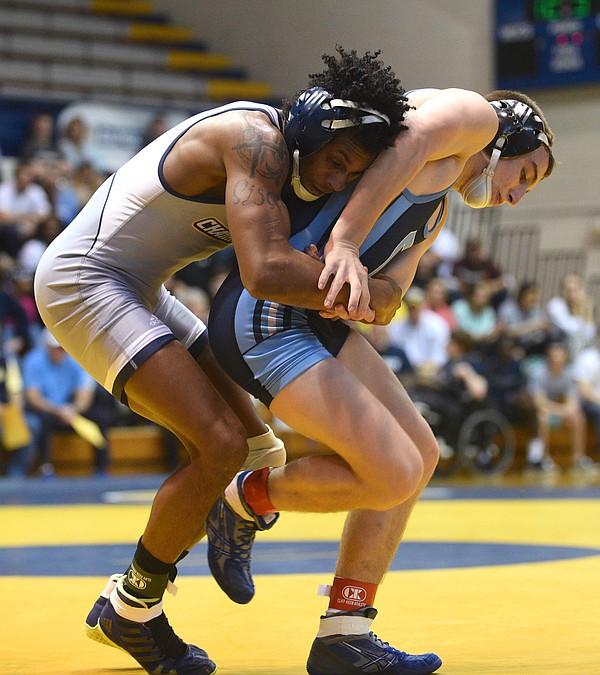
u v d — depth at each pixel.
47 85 33.41
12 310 23.48
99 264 5.95
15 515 15.50
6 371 22.47
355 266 5.46
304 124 5.48
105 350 5.82
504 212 33.19
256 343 5.71
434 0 33.91
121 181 6.04
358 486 5.61
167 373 5.65
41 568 10.02
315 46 35.97
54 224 25.53
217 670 5.84
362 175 5.67
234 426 5.60
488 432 24.91
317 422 5.52
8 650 6.39
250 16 37.12
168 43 37.06
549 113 32.47
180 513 5.63
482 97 6.07
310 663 5.76
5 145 29.47
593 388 27.59
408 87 34.50
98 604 6.16
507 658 6.00
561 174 32.41
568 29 31.67
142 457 25.17
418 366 24.56
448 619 7.28
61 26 35.00
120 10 37.06
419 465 5.56
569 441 28.42
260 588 8.68
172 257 6.11
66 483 21.80
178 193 5.84
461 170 6.05
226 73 36.84
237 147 5.56
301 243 5.72
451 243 30.00
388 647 5.77
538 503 17.36
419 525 13.95
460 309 26.72
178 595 8.40
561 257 32.28
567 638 6.59
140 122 30.08
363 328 24.34
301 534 13.02
